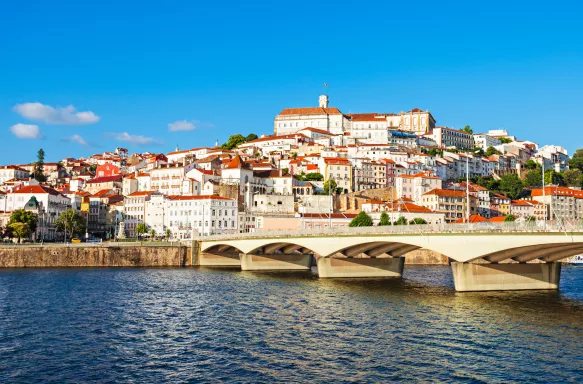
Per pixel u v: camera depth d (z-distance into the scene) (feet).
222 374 180.86
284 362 193.57
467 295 326.44
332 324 254.47
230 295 346.13
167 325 254.47
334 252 420.36
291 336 231.30
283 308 297.53
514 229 294.46
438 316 269.64
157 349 211.82
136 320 266.16
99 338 229.04
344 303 312.29
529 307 288.71
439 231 333.42
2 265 525.75
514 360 194.39
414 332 236.22
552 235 277.64
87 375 180.34
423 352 205.05
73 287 378.32
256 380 174.60
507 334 231.09
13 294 341.21
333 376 178.09
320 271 446.60
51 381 174.40
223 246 572.51
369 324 253.44
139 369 186.60
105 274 471.21
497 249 306.35
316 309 293.64
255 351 208.23
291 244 504.84
